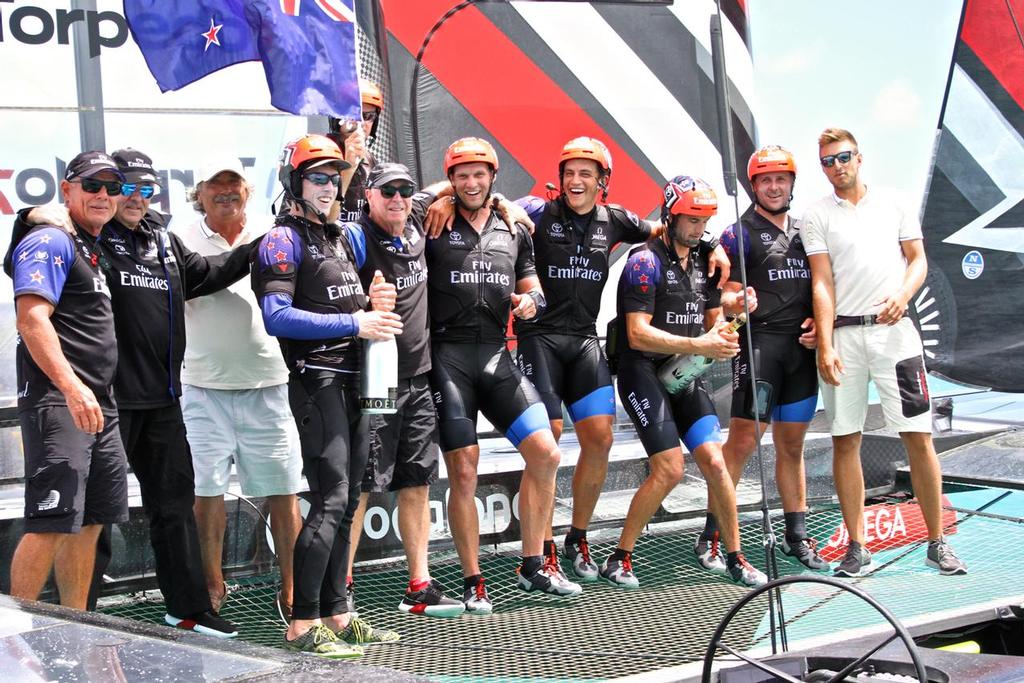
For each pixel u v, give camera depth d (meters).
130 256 3.65
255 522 4.47
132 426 3.68
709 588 4.57
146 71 4.36
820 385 5.27
